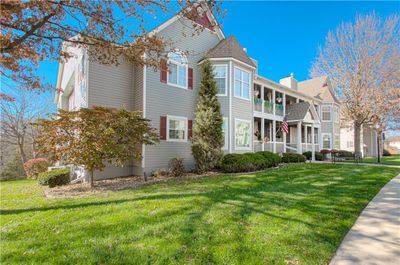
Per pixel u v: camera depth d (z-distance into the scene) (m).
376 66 20.58
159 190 6.91
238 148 13.27
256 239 3.47
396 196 6.05
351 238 3.60
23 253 3.08
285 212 4.69
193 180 8.82
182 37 12.46
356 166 13.16
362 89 20.77
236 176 9.51
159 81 11.36
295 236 3.59
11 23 5.20
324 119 24.48
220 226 3.95
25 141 21.19
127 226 3.95
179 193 6.37
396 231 3.87
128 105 11.30
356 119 21.55
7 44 4.96
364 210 4.91
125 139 8.17
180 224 4.02
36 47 6.12
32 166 14.32
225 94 13.03
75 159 7.30
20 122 20.97
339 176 9.20
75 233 3.69
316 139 24.06
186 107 12.44
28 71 6.96
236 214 4.55
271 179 8.55
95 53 7.16
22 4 4.58
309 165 13.96
